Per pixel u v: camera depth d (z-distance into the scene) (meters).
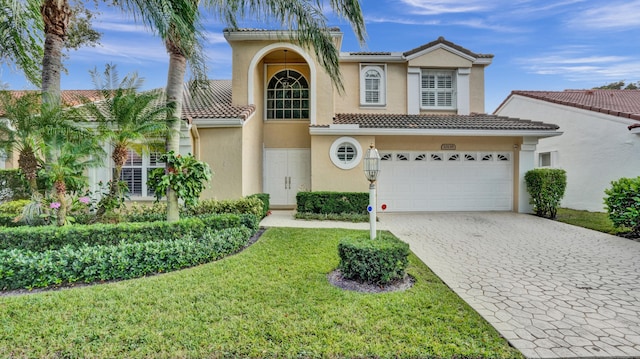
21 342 3.36
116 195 8.34
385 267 4.98
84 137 7.89
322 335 3.52
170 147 7.68
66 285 5.00
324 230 9.22
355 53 15.41
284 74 14.66
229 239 6.80
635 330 3.83
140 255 5.43
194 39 6.87
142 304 4.20
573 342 3.54
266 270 5.61
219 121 10.84
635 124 11.59
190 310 4.06
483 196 13.74
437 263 6.51
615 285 5.30
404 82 15.78
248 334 3.53
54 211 7.51
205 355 3.19
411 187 13.57
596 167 13.44
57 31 8.16
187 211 9.64
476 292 4.97
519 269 6.14
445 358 3.20
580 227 10.32
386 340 3.44
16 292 4.74
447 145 13.62
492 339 3.52
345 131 12.43
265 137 14.62
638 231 8.75
